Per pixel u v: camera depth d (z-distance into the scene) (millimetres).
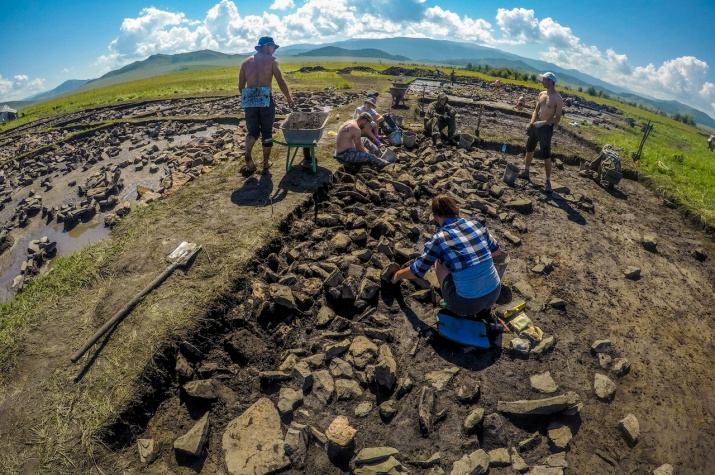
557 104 7703
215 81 30703
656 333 4945
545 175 8953
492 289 4184
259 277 4914
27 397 3449
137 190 9023
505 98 21672
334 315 4625
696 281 6168
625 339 4773
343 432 3324
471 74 39219
